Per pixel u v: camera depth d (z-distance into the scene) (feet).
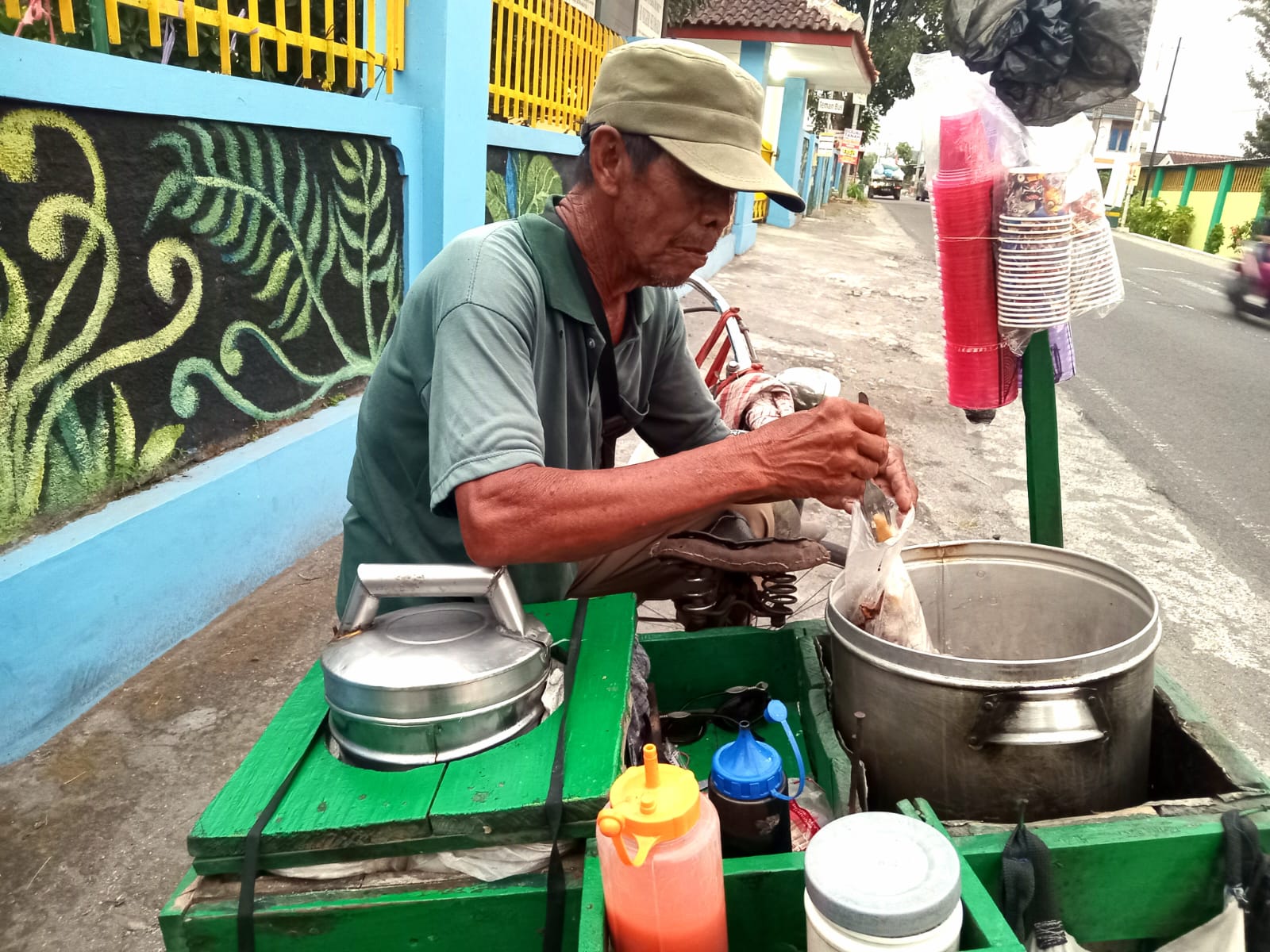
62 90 7.58
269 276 10.61
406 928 3.75
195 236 9.40
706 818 3.51
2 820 6.97
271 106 10.03
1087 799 4.19
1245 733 9.03
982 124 5.26
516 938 3.76
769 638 6.09
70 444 8.27
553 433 5.18
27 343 7.71
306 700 4.60
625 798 3.41
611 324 5.43
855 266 43.57
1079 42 4.94
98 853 6.72
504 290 4.62
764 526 6.93
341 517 12.21
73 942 6.01
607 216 4.98
